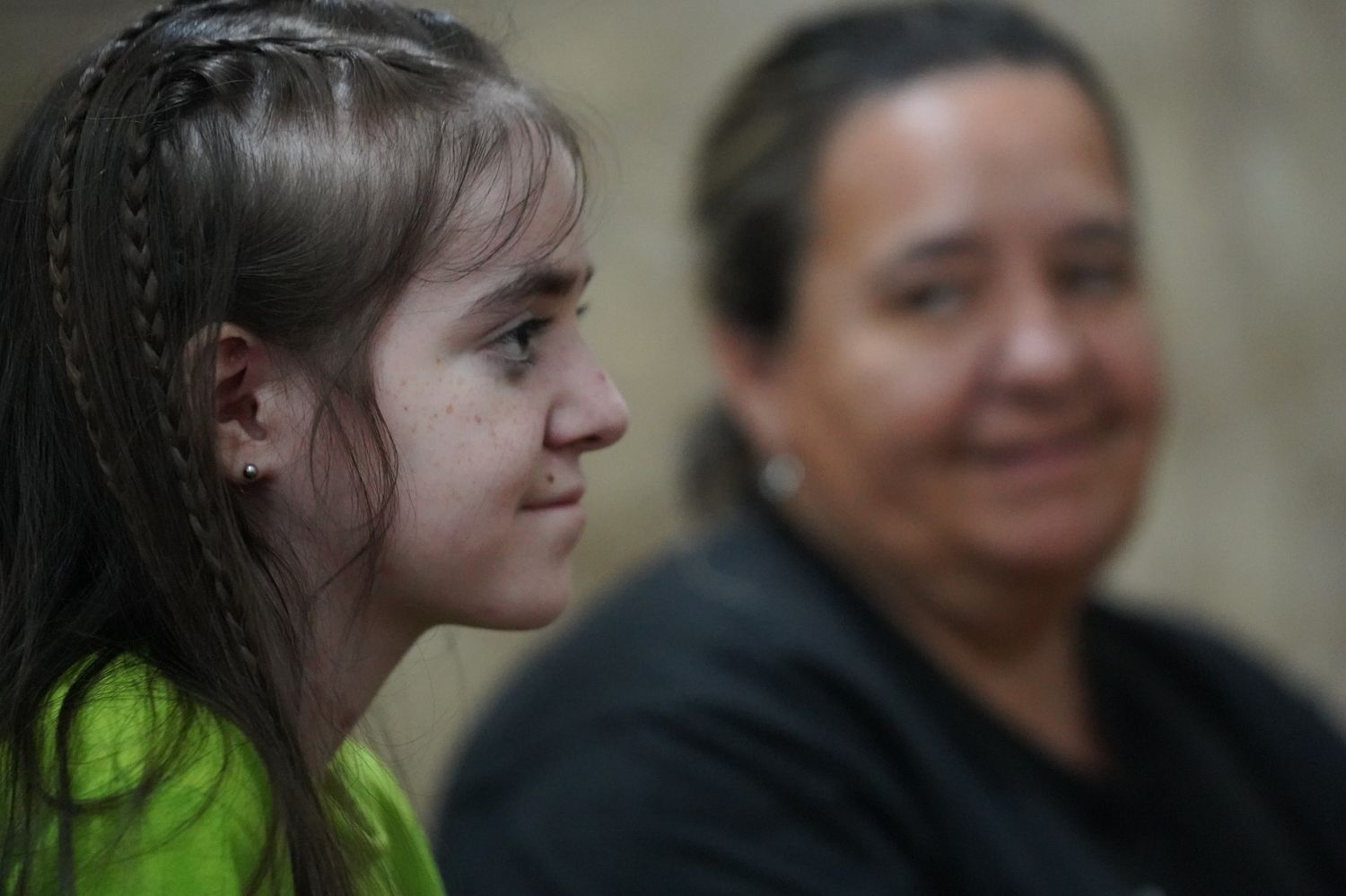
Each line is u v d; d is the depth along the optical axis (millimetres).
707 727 3691
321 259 1815
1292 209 10219
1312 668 9266
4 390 1907
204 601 1788
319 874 1764
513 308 1901
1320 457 9820
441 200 1847
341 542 1872
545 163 1939
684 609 4055
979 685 4098
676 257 6055
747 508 4535
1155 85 10461
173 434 1779
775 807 3615
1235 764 4457
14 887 1684
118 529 1836
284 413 1841
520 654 8141
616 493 8992
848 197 4074
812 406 4184
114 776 1682
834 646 3893
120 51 1923
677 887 3549
